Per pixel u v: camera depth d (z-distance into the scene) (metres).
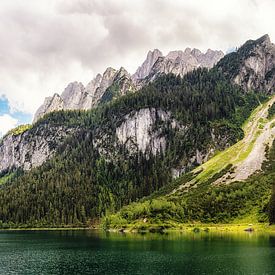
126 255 139.62
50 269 117.50
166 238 198.62
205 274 100.56
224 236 195.62
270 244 154.88
